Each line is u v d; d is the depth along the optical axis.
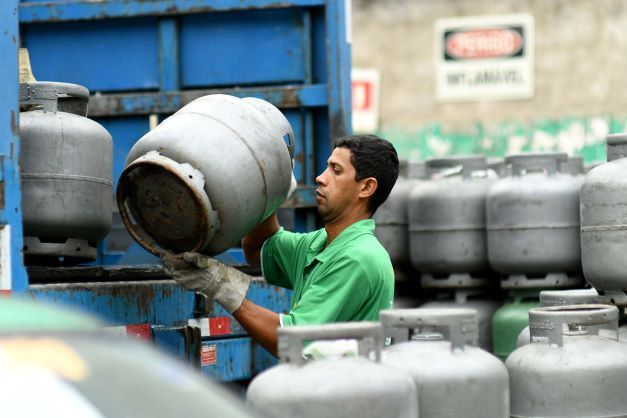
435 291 8.70
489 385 4.03
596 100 18.59
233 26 7.17
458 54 19.34
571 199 7.76
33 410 2.22
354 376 3.61
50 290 4.43
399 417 3.65
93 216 4.94
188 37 7.21
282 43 7.12
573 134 18.72
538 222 7.77
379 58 19.70
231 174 4.45
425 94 19.52
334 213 5.00
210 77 7.18
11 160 4.31
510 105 19.17
